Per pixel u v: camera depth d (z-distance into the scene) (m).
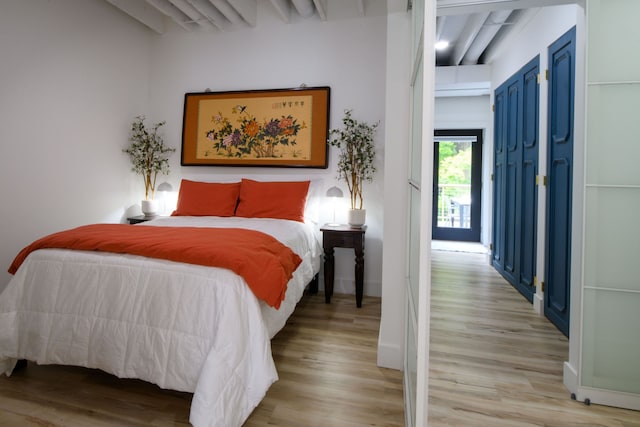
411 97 1.79
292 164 3.48
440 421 1.55
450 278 3.80
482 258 4.75
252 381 1.47
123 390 1.74
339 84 3.41
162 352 1.53
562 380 1.88
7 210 2.61
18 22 2.63
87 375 1.87
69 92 3.04
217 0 3.09
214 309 1.51
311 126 3.44
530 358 2.12
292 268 2.04
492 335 2.43
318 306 3.01
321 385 1.81
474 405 1.67
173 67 3.86
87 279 1.70
